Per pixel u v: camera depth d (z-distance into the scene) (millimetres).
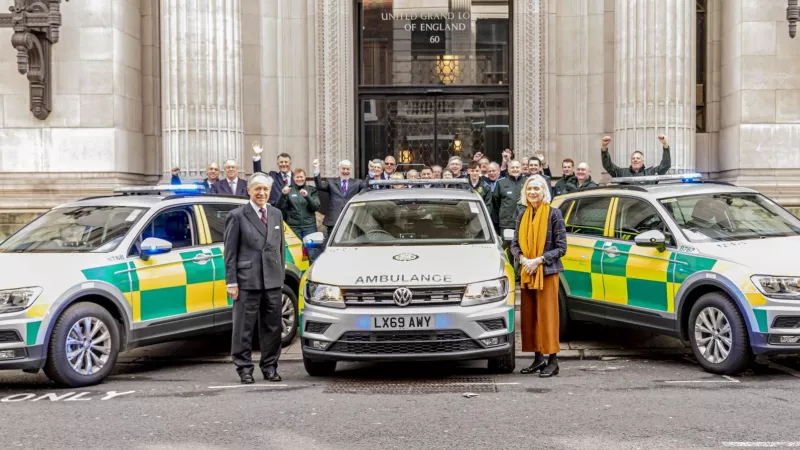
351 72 15141
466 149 15445
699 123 14789
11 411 6574
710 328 7691
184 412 6430
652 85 13445
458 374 7891
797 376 7582
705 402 6480
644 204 8844
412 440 5508
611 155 14641
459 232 8430
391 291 7203
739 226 8445
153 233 8477
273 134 15086
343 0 14867
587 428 5734
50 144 13516
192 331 8602
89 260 7836
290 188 11953
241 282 7629
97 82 13477
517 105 14914
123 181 13750
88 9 13438
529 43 14766
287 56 15117
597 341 9742
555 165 14906
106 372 7711
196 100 13500
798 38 13500
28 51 13188
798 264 7398
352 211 8836
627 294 8664
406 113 15492
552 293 7688
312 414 6277
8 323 7109
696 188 9055
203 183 12086
